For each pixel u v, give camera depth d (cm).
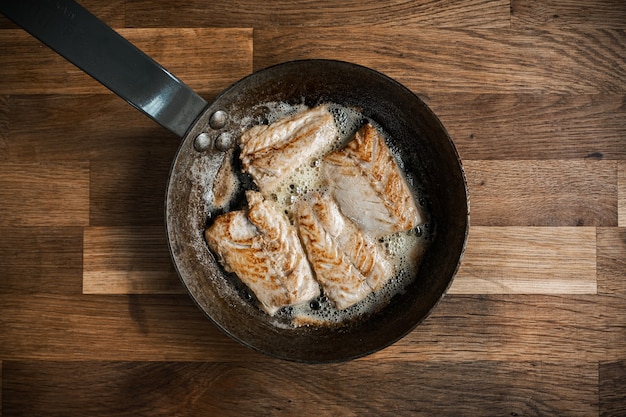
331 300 68
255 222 66
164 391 72
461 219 65
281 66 64
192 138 65
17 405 71
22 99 72
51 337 72
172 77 62
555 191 72
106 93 72
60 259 72
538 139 72
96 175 72
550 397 72
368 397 72
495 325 72
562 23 72
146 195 72
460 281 72
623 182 72
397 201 66
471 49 72
